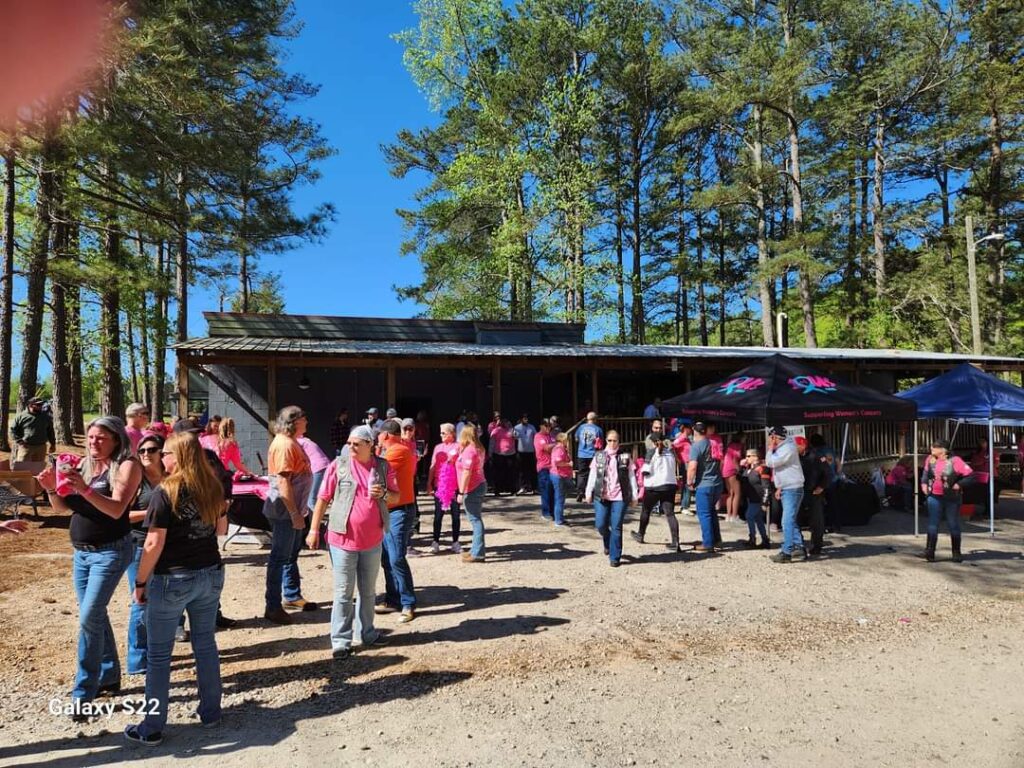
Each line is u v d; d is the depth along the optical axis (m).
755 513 9.24
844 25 29.84
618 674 4.90
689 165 37.28
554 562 8.28
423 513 12.01
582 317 28.34
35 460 11.33
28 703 4.31
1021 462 15.02
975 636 5.80
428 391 18.02
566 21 29.42
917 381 29.36
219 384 15.99
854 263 34.19
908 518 11.85
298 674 4.84
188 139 14.38
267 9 17.00
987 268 30.05
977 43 28.50
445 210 31.06
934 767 3.65
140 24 12.39
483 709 4.31
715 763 3.67
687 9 31.19
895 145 32.25
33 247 15.80
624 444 16.19
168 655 3.84
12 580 7.13
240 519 8.08
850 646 5.53
